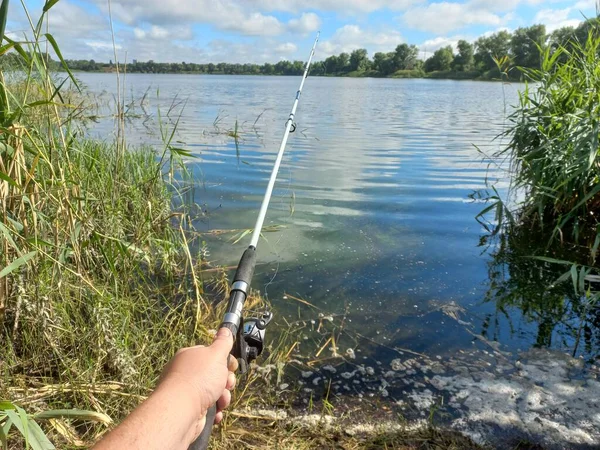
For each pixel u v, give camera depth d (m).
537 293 3.40
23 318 2.31
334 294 3.33
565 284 3.54
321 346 2.75
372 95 22.42
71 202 2.73
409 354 2.70
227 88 27.14
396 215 4.95
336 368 2.57
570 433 2.11
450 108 15.95
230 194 5.50
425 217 4.91
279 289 3.38
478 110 15.30
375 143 9.05
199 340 2.64
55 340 2.29
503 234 4.50
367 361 2.63
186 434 0.80
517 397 2.34
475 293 3.39
